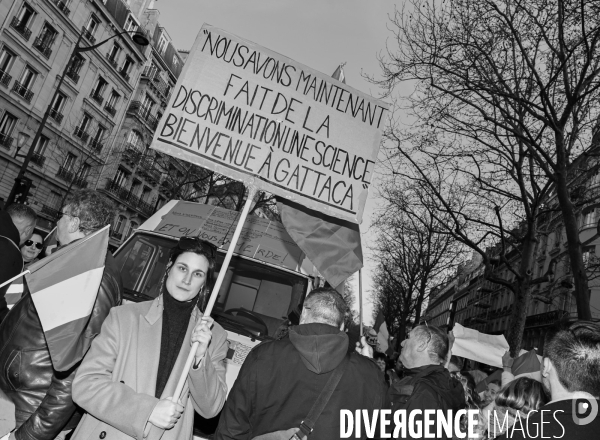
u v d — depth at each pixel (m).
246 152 3.52
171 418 2.28
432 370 3.46
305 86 3.77
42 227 36.09
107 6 38.34
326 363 2.45
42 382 2.54
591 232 29.53
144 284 5.02
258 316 4.86
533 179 15.77
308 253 4.21
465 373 7.39
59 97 35.91
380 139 3.88
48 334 2.44
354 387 2.52
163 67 48.78
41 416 2.40
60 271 2.58
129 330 2.53
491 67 13.44
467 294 69.62
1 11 29.56
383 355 7.84
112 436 2.37
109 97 41.16
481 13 12.93
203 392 2.51
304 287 4.98
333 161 3.73
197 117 3.49
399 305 46.28
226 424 2.48
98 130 40.91
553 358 2.29
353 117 3.85
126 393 2.30
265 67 3.71
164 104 49.19
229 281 5.04
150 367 2.50
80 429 2.43
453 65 13.16
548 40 12.41
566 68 12.20
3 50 30.62
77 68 36.91
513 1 12.80
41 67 33.41
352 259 4.30
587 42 11.68
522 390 3.30
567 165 12.89
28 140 33.44
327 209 3.64
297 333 2.55
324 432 2.39
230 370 4.03
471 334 7.73
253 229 5.47
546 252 37.34
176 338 2.68
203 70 3.57
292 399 2.45
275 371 2.49
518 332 15.61
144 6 46.03
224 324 4.46
